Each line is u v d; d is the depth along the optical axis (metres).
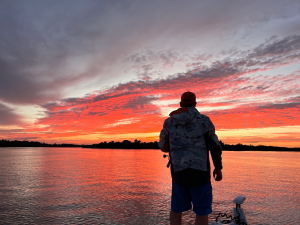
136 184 6.50
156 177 7.83
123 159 16.67
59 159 16.33
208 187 1.79
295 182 6.94
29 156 19.69
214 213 3.86
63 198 4.85
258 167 11.46
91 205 4.28
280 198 4.89
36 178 7.52
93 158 17.62
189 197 1.86
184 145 1.79
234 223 2.08
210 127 1.79
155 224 3.30
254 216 3.68
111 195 5.11
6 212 3.84
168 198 4.83
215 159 1.78
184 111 1.85
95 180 7.14
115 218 3.56
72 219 3.50
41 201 4.59
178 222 1.88
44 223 3.32
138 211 3.92
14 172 9.05
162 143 1.93
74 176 8.02
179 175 1.79
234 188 5.99
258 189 5.86
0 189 5.79
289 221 3.44
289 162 14.75
